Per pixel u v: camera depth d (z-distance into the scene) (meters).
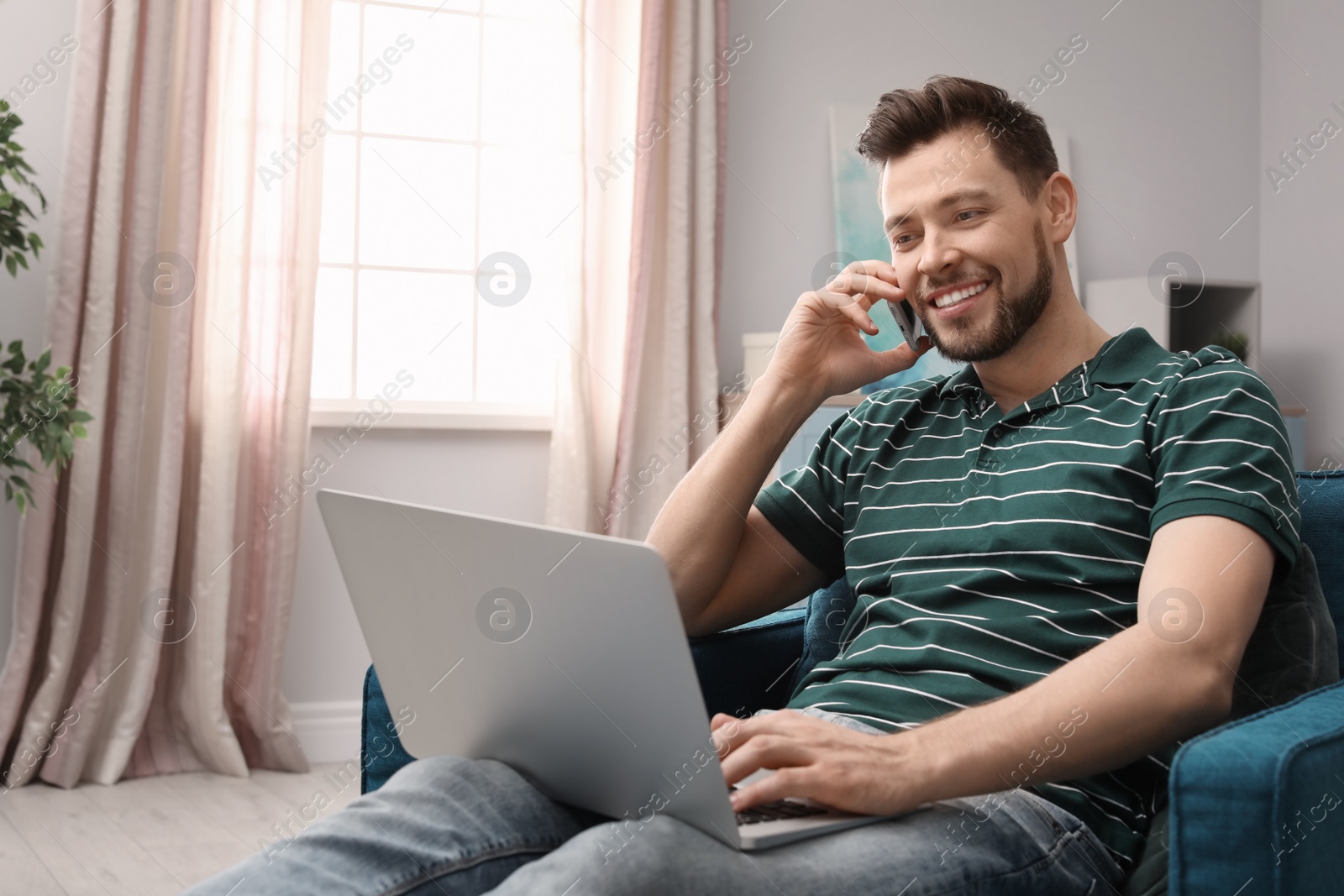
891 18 3.41
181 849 2.06
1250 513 0.94
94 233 2.51
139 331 2.54
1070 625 1.04
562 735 0.89
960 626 1.08
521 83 3.11
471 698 0.96
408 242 3.05
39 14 2.57
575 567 0.80
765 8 3.29
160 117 2.54
